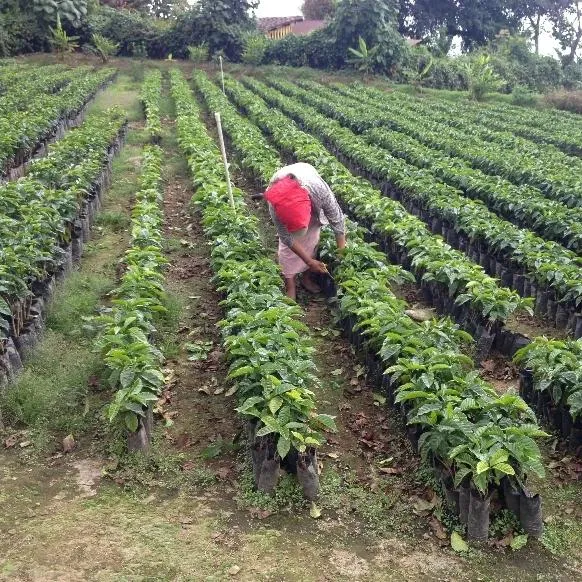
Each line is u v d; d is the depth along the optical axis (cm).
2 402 589
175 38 4031
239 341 576
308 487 490
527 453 461
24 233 791
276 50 4034
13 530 454
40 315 733
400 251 956
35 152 1505
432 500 498
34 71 2967
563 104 3303
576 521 491
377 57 3794
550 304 830
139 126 2005
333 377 692
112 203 1259
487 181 1255
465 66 3734
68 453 545
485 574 436
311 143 1574
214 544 450
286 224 720
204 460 545
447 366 539
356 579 427
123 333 614
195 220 1180
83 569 421
